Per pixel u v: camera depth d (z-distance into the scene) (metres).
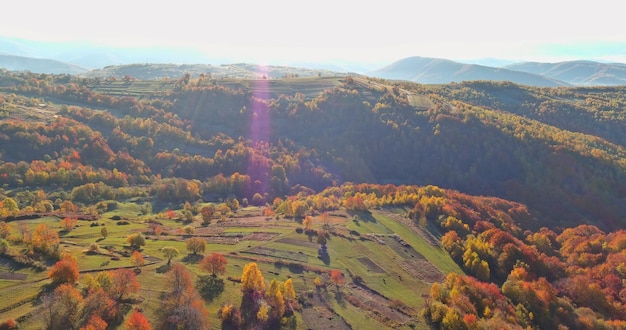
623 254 122.62
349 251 107.12
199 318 62.59
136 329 56.78
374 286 91.12
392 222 133.00
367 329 73.12
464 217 143.38
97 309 60.19
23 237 87.38
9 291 65.00
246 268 77.81
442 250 116.25
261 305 70.50
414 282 95.81
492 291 89.56
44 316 57.66
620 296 101.62
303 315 74.62
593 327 84.88
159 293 71.00
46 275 71.94
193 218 140.00
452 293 83.69
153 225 120.38
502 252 114.62
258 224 126.25
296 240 110.88
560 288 103.81
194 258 91.38
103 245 94.81
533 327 82.19
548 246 144.62
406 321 77.75
